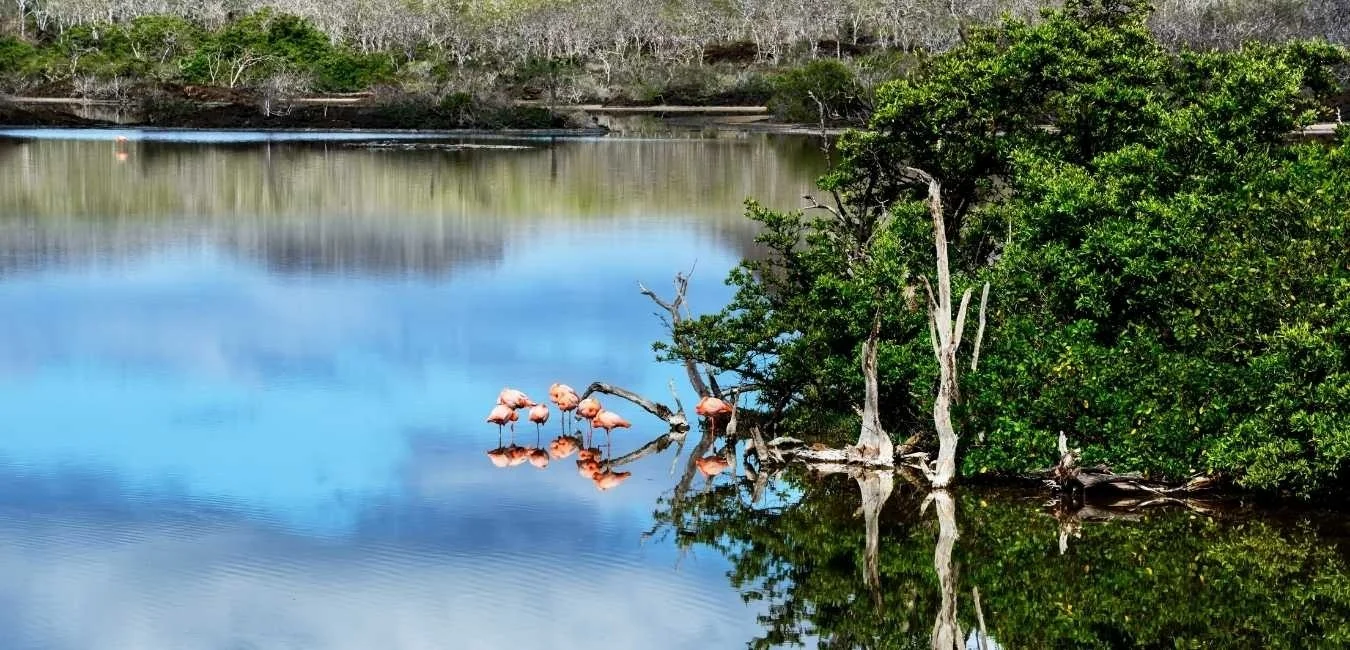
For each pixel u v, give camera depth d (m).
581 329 42.28
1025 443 26.23
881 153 33.50
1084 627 21.31
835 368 29.41
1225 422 25.61
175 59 160.38
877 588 22.94
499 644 20.53
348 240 61.50
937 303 28.77
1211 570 23.36
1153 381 26.00
